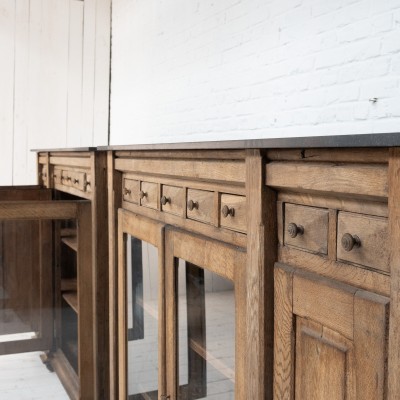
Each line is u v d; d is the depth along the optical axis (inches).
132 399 81.4
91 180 94.3
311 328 42.4
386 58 83.3
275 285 46.8
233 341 53.1
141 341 77.5
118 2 180.7
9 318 95.1
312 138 38.4
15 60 172.4
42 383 96.3
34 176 176.4
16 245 94.6
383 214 35.5
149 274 73.9
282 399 46.0
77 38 180.4
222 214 55.6
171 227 67.0
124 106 179.6
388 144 32.1
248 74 117.1
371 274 36.4
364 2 86.8
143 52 166.4
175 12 147.9
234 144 49.2
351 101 90.0
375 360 35.2
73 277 96.2
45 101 176.9
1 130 171.8
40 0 174.4
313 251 42.5
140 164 76.3
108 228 93.6
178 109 148.8
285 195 46.0
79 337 95.4
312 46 98.1
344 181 37.8
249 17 115.9
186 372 63.7
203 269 58.7
